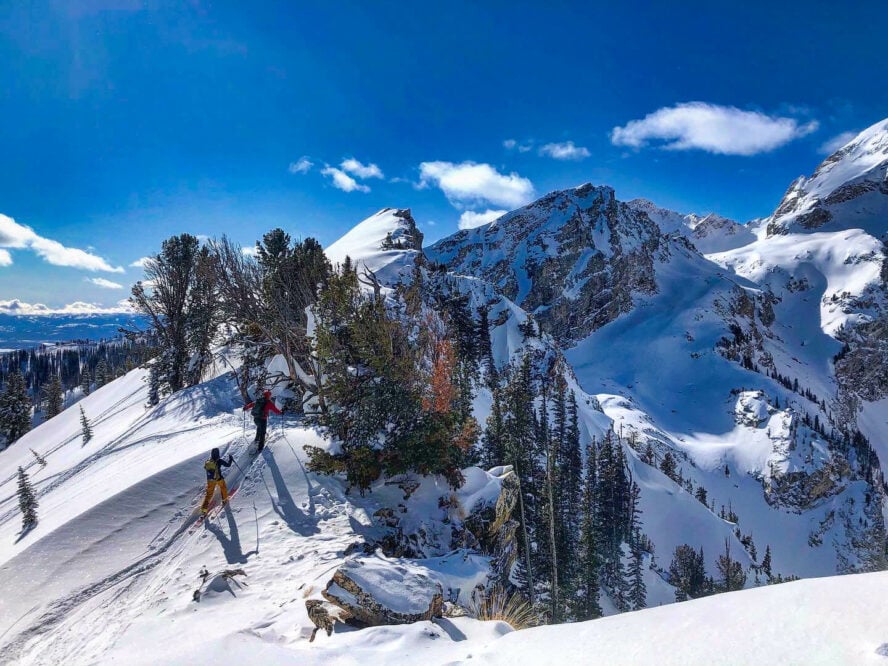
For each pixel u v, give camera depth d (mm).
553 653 4336
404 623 7156
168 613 9023
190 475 15914
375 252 66875
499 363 79875
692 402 187250
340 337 18031
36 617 9430
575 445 68438
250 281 32625
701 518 86938
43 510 16625
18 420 65688
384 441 16031
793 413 158875
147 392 44281
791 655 2977
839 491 139625
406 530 14664
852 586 3543
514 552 18219
